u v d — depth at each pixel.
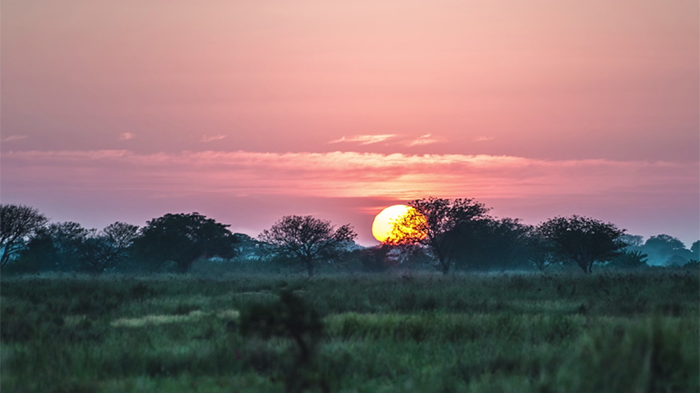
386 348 11.72
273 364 10.41
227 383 9.51
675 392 8.12
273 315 9.64
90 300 21.70
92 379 9.64
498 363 10.09
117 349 11.25
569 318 15.65
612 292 24.25
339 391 8.88
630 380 7.89
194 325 15.48
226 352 11.06
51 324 14.73
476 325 13.64
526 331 12.80
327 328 12.99
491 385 8.58
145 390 9.01
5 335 13.45
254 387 9.32
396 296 22.36
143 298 23.64
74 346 11.65
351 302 20.77
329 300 21.05
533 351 10.62
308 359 9.73
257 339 11.61
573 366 8.49
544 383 7.95
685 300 21.16
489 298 22.75
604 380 7.90
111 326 15.46
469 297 22.73
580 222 57.00
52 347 11.16
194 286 29.92
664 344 8.66
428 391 8.62
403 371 10.04
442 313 16.38
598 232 55.88
